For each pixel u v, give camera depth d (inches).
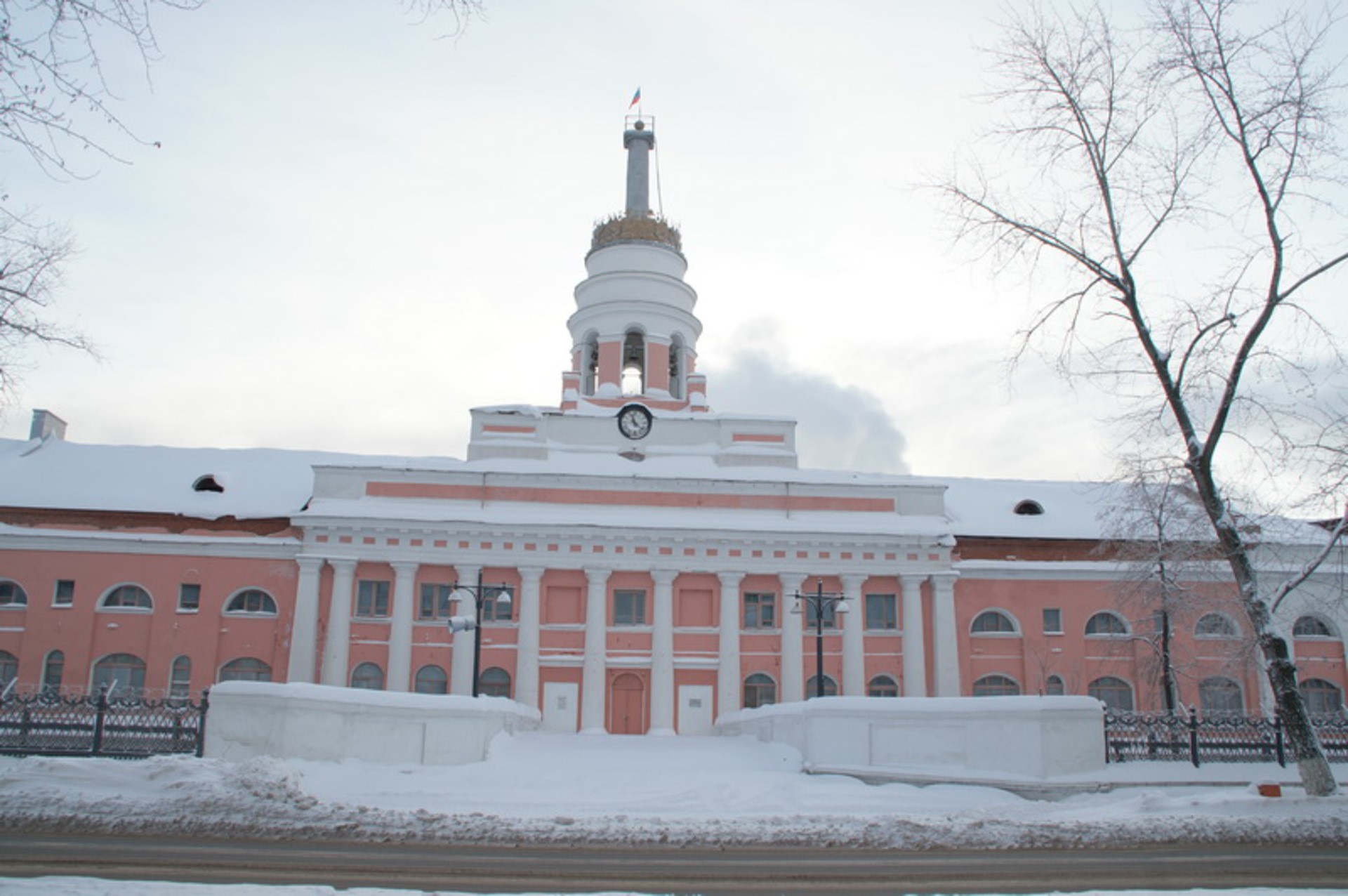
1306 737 794.8
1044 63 895.1
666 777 948.6
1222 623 1833.2
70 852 534.9
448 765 989.2
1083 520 1988.2
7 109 402.3
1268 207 839.7
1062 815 720.3
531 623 1742.1
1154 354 880.3
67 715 906.1
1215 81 848.3
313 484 1886.1
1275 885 506.3
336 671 1700.3
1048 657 1866.4
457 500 1793.8
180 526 1775.3
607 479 1817.2
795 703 1200.2
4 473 1836.9
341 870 514.3
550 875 515.2
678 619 1801.2
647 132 2207.2
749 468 1884.8
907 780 928.9
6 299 583.8
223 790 685.9
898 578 1849.2
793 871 534.9
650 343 2055.9
